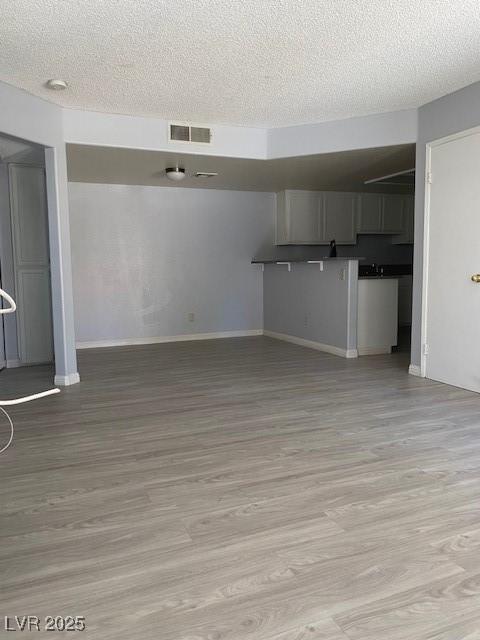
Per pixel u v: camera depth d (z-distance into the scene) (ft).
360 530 5.92
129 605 4.64
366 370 14.88
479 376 11.91
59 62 9.91
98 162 15.65
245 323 22.62
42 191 16.01
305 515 6.29
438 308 13.00
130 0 7.62
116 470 7.75
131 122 13.75
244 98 12.37
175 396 12.23
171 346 19.97
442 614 4.49
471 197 11.69
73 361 13.78
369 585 4.90
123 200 19.97
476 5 7.87
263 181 19.62
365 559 5.33
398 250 25.62
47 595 4.79
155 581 4.99
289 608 4.58
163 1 7.67
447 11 8.06
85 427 9.88
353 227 23.06
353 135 14.25
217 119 14.26
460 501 6.63
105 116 13.43
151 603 4.66
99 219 19.67
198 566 5.24
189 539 5.76
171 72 10.57
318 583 4.93
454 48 9.49
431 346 13.42
